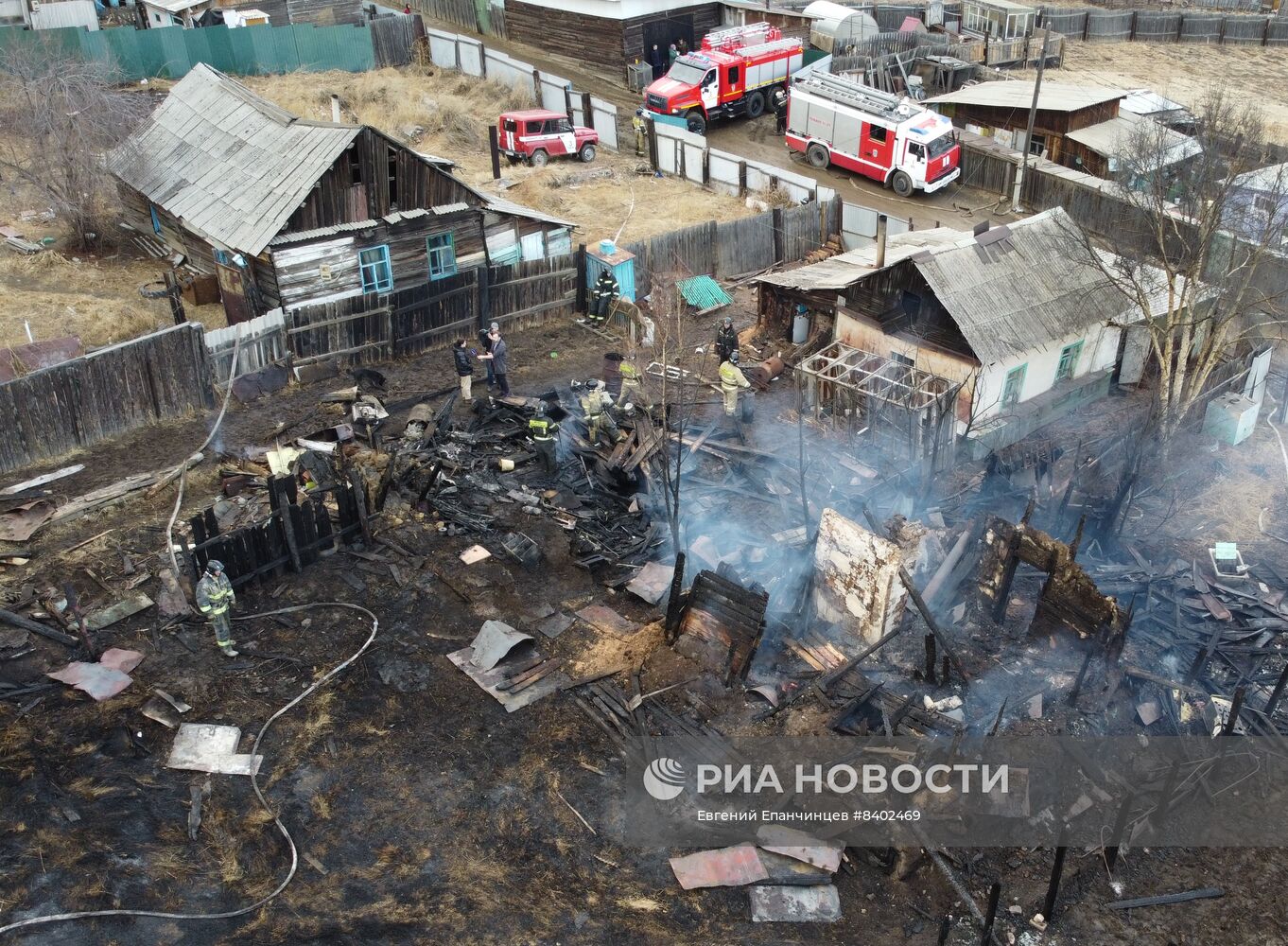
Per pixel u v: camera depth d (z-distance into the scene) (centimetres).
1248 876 1377
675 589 1631
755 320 2936
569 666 1622
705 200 3641
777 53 4234
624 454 2136
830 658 1670
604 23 4397
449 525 1911
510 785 1413
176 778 1373
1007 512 2077
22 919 1165
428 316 2591
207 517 1648
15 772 1347
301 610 1681
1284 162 2450
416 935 1207
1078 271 2458
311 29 4325
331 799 1370
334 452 2069
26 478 1978
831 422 2342
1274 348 2662
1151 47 5491
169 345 2162
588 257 2870
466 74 4472
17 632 1568
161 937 1171
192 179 2628
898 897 1323
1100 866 1378
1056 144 3862
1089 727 1567
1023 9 4869
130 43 3994
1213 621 1823
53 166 2877
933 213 3638
